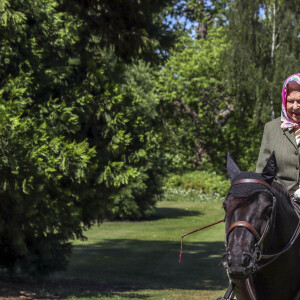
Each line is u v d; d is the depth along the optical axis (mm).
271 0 36719
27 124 9414
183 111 40688
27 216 9742
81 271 13477
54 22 10594
